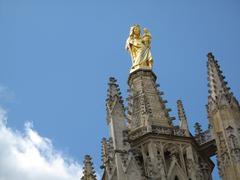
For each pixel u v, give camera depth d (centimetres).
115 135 6769
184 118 7638
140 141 7300
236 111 6856
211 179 7425
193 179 6975
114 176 6512
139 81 8325
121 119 6956
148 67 8569
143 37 8869
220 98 6931
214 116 6869
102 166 7025
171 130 7438
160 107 7956
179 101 7856
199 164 7262
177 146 7294
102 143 7488
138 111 7812
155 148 7194
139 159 7219
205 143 7506
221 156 6481
